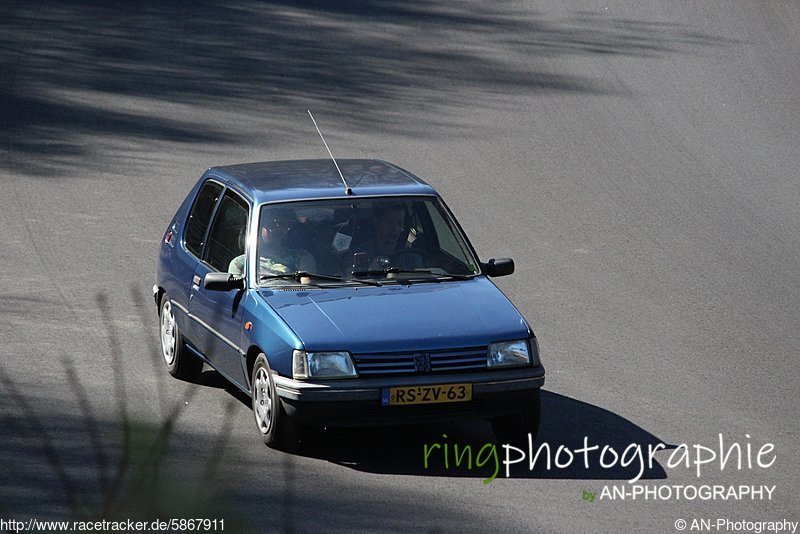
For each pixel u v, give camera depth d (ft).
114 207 174.09
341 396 87.40
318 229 100.42
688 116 242.78
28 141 205.67
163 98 237.86
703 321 133.18
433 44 292.61
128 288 138.72
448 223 104.06
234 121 225.56
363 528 76.95
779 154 219.82
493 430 95.76
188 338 107.96
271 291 96.37
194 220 113.60
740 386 111.75
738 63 284.41
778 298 143.23
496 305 95.09
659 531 78.64
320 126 225.35
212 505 79.41
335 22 308.60
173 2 321.73
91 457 87.81
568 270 152.56
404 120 231.91
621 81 267.18
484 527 78.07
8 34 279.28
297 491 83.30
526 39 300.61
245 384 96.73
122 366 112.47
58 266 146.61
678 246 165.37
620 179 200.44
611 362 118.01
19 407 99.19
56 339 119.75
